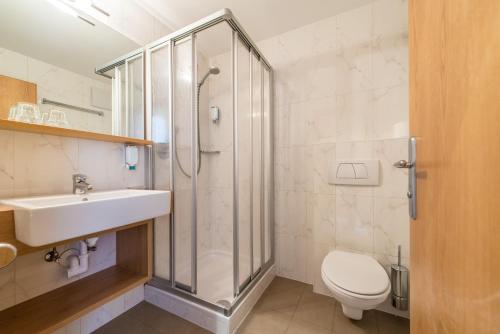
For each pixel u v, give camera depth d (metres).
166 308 1.40
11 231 0.72
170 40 1.39
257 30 1.84
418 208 0.67
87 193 1.13
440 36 0.53
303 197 1.81
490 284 0.35
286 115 1.87
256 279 1.57
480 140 0.38
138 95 1.50
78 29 1.20
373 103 1.55
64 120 1.13
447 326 0.49
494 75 0.34
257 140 1.73
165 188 1.45
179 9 1.59
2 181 0.91
